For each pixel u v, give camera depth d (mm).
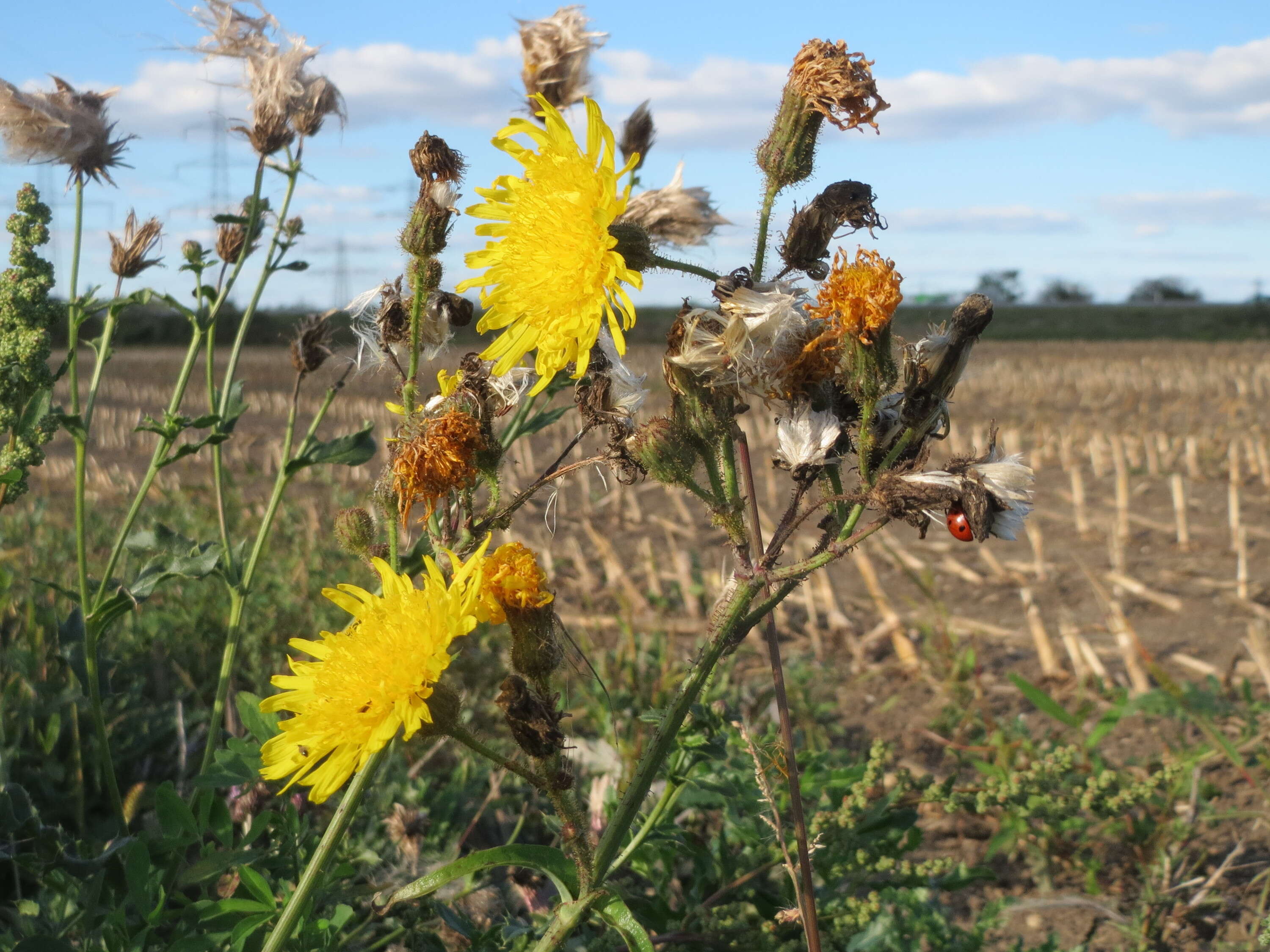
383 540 2299
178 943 1975
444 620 1585
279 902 2047
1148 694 3811
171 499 7160
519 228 1730
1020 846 3588
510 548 1711
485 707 3883
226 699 2820
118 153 2723
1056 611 6195
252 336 36438
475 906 2592
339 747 1612
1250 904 3141
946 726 4434
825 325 1723
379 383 19172
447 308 2150
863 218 1730
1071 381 22578
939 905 2855
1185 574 6930
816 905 2420
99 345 2668
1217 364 27203
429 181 1954
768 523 7926
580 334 1634
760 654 5316
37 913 2516
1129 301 100875
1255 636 4656
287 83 2852
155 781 3441
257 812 2633
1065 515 8977
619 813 1729
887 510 1597
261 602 4738
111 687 3799
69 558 5340
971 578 6891
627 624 4848
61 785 3229
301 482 9406
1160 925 2990
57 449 11789
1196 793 3533
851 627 5766
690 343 1703
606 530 8438
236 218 2873
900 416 1721
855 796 2662
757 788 2625
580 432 1911
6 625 4125
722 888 2621
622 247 1665
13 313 2373
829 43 1720
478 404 1885
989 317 1668
